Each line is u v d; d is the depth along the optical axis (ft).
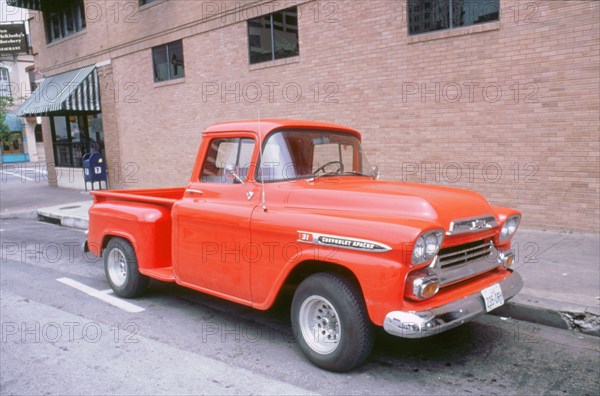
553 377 11.41
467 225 11.57
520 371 11.73
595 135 22.21
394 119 29.07
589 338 13.73
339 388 10.97
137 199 17.67
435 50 26.84
